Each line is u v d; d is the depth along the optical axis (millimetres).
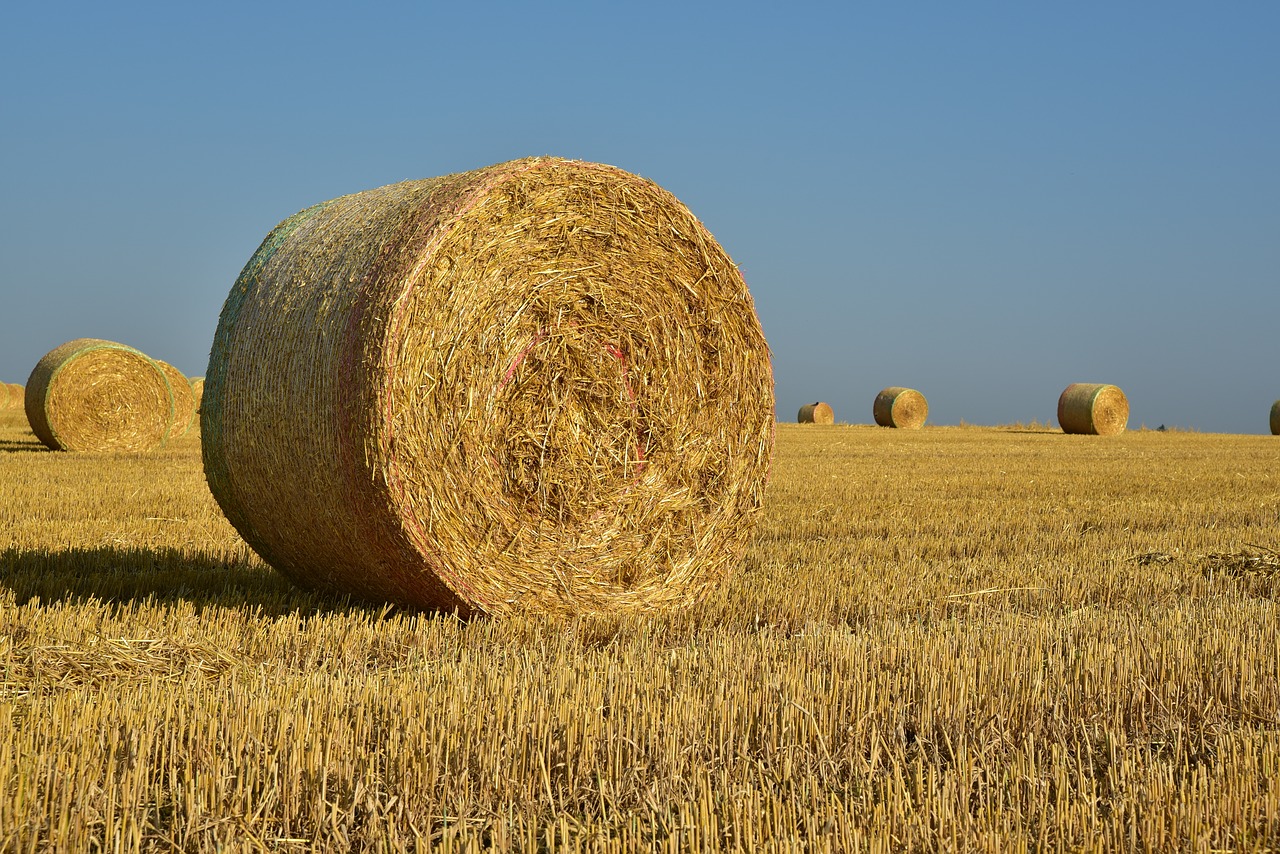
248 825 3820
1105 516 13148
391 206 7453
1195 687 5590
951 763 4492
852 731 4773
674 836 3672
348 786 4074
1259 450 28234
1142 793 4180
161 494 13672
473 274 7070
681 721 4754
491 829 3887
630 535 7824
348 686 5160
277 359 7309
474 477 7105
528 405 7340
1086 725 5039
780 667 5582
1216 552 10102
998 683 5438
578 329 7543
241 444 7621
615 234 7707
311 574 7879
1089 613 7418
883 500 14602
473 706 4855
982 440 33406
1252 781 4246
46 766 4039
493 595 7227
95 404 22281
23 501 12781
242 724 4469
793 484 16766
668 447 7992
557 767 4418
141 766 4102
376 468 6758
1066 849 3826
